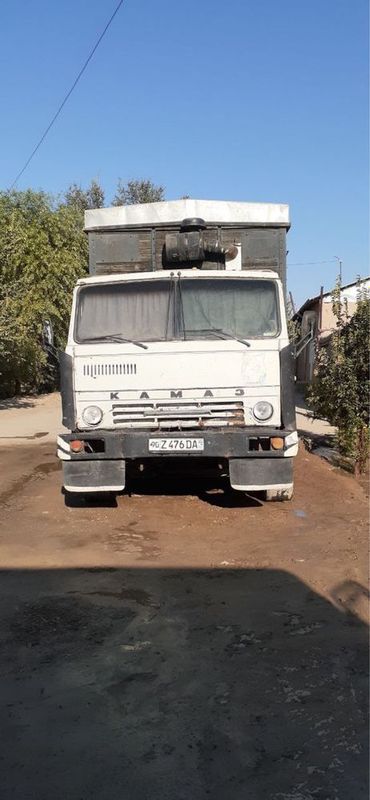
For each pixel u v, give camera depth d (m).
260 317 6.48
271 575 5.06
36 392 27.06
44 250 22.92
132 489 8.26
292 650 3.82
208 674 3.56
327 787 2.66
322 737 2.99
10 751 2.91
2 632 4.10
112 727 3.08
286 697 3.32
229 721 3.12
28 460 10.80
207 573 5.13
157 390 6.34
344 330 9.00
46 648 3.88
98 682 3.48
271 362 6.30
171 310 6.52
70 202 39.19
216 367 6.30
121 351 6.36
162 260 8.05
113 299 6.61
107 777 2.73
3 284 18.88
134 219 8.07
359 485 8.44
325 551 5.63
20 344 20.34
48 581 4.99
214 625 4.18
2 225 21.81
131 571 5.20
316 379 9.54
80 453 6.37
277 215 8.00
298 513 6.96
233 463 6.25
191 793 2.63
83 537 6.14
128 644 3.92
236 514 6.94
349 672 3.57
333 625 4.16
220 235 8.02
